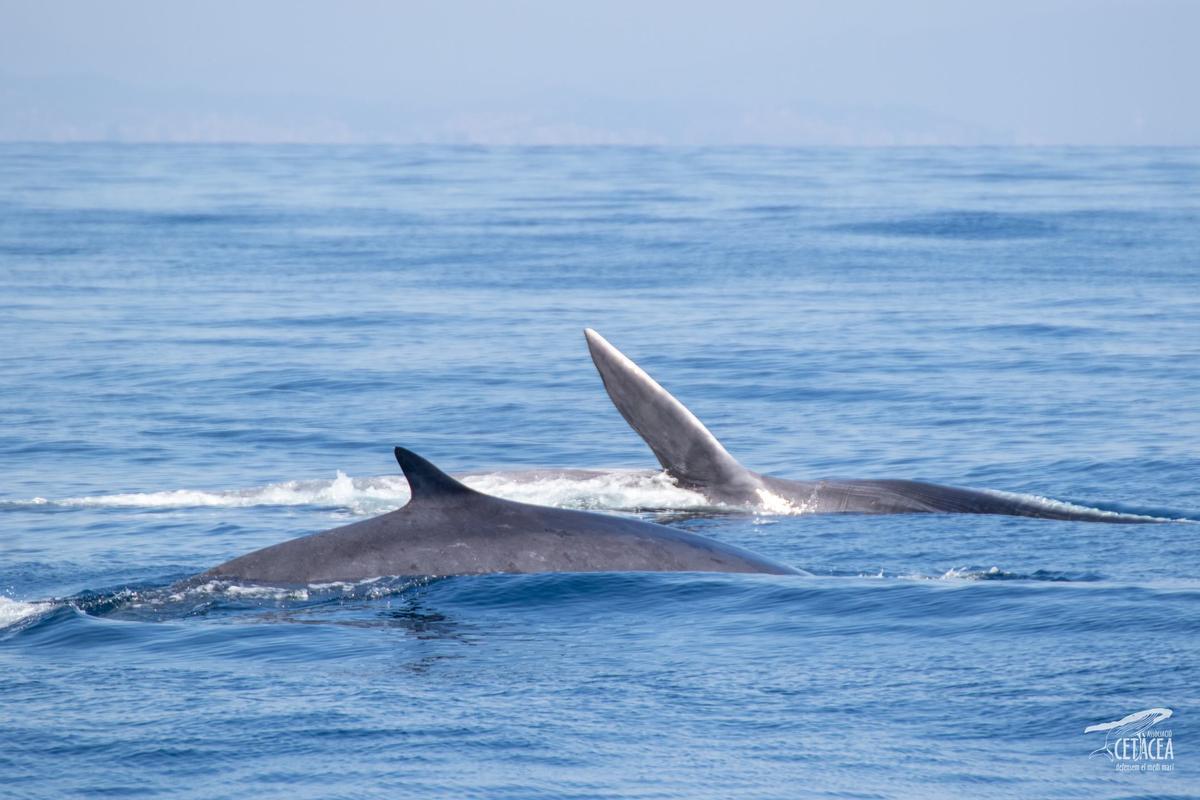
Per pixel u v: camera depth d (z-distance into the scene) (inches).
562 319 5915.4
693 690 1556.3
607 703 1514.5
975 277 7500.0
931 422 3708.2
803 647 1712.6
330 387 4311.0
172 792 1304.1
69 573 2233.0
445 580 1936.5
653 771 1336.1
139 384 4343.0
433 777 1327.5
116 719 1477.6
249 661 1669.5
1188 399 3937.0
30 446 3459.6
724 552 2079.2
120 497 2888.8
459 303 6510.8
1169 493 2864.2
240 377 4473.4
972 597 1910.7
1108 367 4525.1
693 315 6028.5
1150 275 7465.6
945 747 1385.3
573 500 2842.0
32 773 1346.0
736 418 3816.4
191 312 6171.3
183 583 1956.2
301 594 1907.0
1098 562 2266.2
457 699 1528.1
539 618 1819.6
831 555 2354.8
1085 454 3255.4
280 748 1397.6
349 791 1300.4
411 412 3929.6
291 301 6594.5
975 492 2758.4
